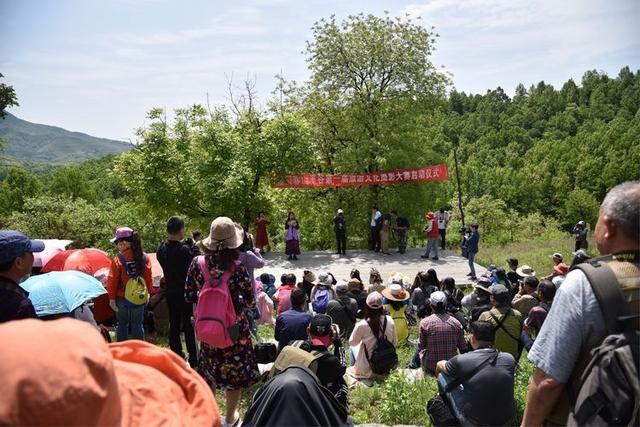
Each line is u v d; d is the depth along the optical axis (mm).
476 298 8922
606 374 1697
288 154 21703
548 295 7242
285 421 2607
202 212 23375
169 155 22328
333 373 4176
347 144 27562
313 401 2727
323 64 26375
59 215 33500
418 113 26812
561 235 40219
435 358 6266
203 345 4461
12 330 931
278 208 24141
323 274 9656
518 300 8391
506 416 4039
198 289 4289
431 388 5426
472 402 4020
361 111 26094
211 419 1285
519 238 42125
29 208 33969
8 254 2936
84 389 893
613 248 1935
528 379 5531
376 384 5902
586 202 75250
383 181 23531
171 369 1407
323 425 2684
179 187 22500
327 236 28641
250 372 4414
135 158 22922
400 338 8297
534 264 22656
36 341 913
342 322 8273
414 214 27812
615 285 1812
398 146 26562
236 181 20609
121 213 29250
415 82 25891
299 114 25828
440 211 22000
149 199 22438
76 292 5234
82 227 32906
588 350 1846
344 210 28188
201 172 22062
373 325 6387
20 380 853
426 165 27562
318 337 4402
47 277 5375
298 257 20625
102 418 927
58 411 861
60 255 9242
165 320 8664
